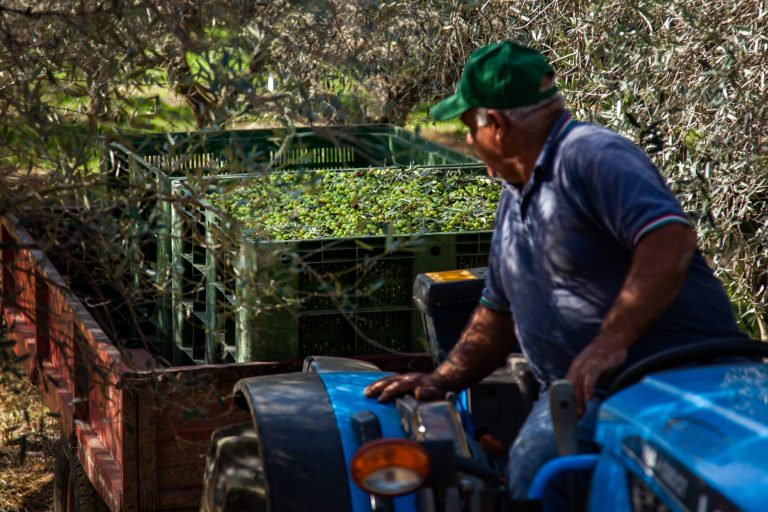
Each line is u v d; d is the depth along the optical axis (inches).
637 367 87.7
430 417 97.4
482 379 115.1
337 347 154.4
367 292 141.8
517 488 93.3
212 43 135.0
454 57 252.7
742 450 69.9
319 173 214.8
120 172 188.5
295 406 108.7
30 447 215.6
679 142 184.7
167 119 143.4
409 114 260.8
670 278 85.6
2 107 126.8
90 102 132.0
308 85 159.6
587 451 93.5
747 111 167.9
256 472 112.0
